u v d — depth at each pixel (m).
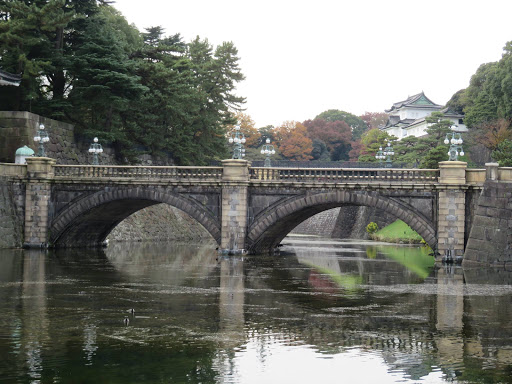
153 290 37.53
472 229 51.41
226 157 101.62
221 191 58.66
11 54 70.62
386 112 185.25
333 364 22.28
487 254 50.38
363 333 26.69
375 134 158.38
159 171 64.44
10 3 68.81
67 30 79.50
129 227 82.50
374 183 55.38
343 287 40.00
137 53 84.31
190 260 56.28
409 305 33.31
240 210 58.06
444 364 22.38
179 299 34.41
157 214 89.44
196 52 103.44
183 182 59.12
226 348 24.05
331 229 121.69
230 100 98.50
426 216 54.69
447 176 53.88
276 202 58.16
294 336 26.05
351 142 173.75
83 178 60.78
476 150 107.50
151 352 23.39
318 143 165.25
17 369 21.12
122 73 74.56
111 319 28.81
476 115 112.50
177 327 27.39
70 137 75.25
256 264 53.81
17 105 71.38
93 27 77.19
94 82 74.25
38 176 61.47
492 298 35.72
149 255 61.34
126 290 37.38
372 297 35.94
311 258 62.38
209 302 33.62
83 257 56.66
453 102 138.62
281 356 23.12
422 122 144.88
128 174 61.34
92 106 76.94
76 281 40.75
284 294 36.78
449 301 34.62
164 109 84.88
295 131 161.75
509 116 105.50
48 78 79.25
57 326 27.17
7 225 60.50
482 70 123.44
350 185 56.03
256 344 24.70
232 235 58.19
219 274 45.88
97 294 35.69
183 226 94.12
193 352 23.44
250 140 155.88
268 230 59.44
